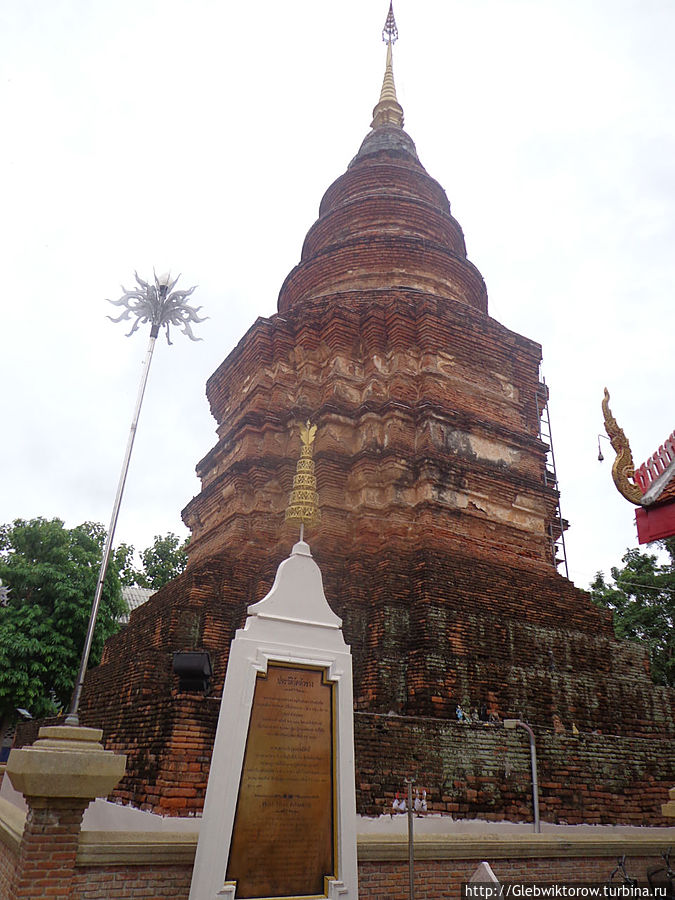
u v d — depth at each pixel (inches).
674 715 681.0
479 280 1022.4
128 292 510.0
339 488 723.4
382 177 1089.4
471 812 477.7
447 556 634.8
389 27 1344.7
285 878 294.5
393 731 472.1
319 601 353.1
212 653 621.0
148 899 293.7
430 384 765.3
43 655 1034.1
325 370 817.5
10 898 278.4
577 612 692.1
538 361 885.2
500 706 583.8
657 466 422.9
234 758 297.7
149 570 1678.2
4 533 1186.0
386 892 341.4
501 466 776.9
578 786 534.6
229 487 792.9
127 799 427.2
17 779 281.7
